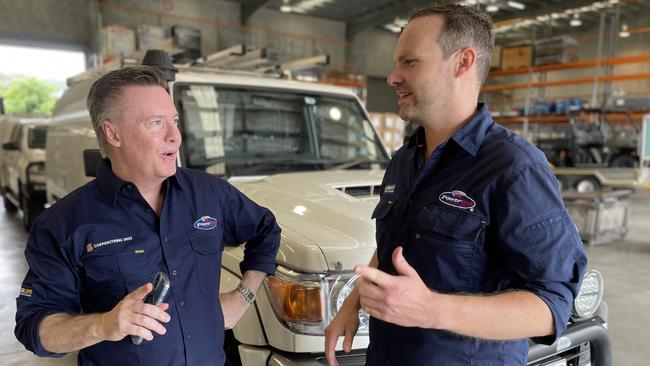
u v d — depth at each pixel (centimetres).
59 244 125
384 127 1188
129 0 1645
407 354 125
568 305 106
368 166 319
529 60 1278
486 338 102
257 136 299
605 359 221
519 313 101
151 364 129
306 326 172
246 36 1878
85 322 113
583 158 1153
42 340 117
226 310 156
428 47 120
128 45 804
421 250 120
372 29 2192
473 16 120
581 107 1225
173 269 134
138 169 130
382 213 140
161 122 130
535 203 108
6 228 786
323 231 190
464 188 116
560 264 106
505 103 1698
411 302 99
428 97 122
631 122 1145
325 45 2086
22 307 123
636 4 1742
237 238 162
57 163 460
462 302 101
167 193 139
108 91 128
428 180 126
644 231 828
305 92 328
